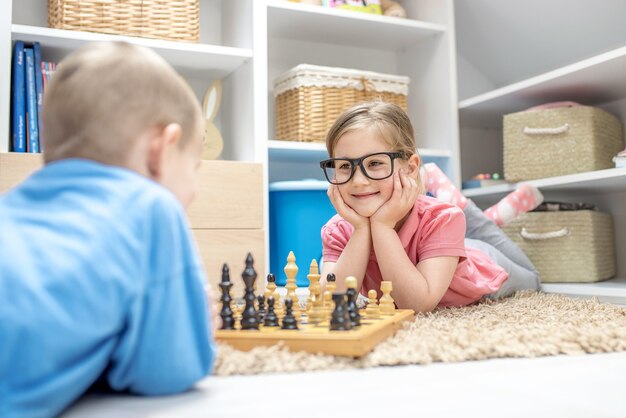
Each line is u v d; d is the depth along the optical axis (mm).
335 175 1391
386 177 1322
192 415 612
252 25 2029
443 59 2422
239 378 770
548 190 2246
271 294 1122
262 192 1916
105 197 631
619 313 1324
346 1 2277
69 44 1856
